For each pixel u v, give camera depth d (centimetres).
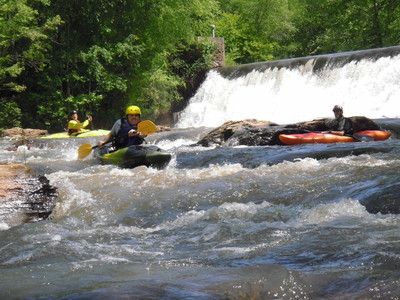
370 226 493
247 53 4756
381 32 4041
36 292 346
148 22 3111
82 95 2928
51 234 571
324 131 1427
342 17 4262
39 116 2988
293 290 324
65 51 2883
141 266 412
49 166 1088
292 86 2642
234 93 2977
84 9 2912
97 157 1168
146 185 810
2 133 2711
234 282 342
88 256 467
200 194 725
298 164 891
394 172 718
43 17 2883
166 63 3266
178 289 333
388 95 2223
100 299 318
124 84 3003
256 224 550
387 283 322
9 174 973
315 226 518
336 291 318
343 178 721
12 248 516
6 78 2892
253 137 1448
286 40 5406
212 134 1555
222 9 4931
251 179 791
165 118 3319
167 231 566
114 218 652
